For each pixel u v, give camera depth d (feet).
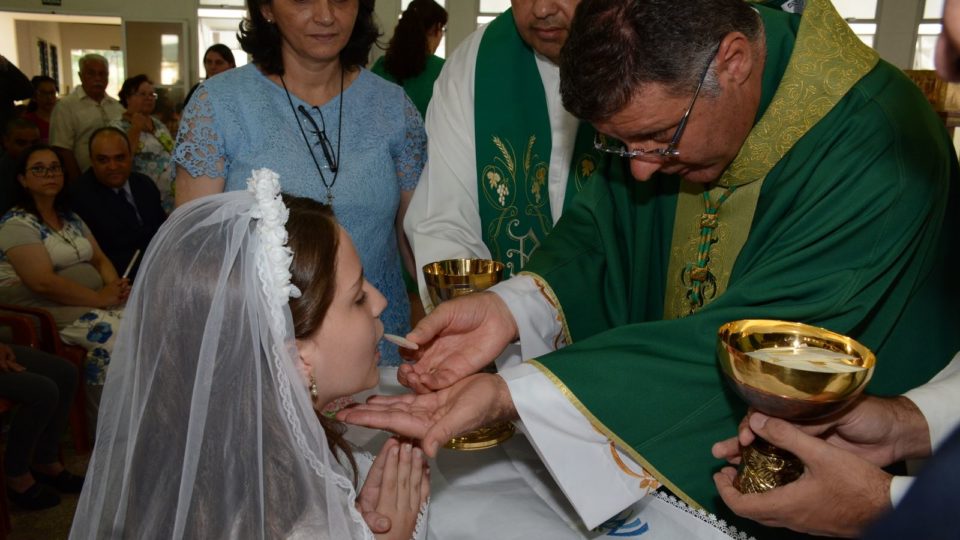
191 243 3.57
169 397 3.51
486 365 5.05
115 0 33.73
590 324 5.66
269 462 3.49
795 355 3.56
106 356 11.39
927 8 32.96
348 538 3.47
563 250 5.86
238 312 3.48
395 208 7.20
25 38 46.55
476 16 34.76
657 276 5.83
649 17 4.04
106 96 20.83
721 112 4.36
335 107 6.84
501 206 7.70
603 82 4.12
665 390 4.29
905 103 4.63
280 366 3.47
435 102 7.96
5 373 9.75
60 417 10.33
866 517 3.30
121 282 12.04
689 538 4.13
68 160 15.38
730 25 4.22
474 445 4.53
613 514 4.26
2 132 16.37
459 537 4.17
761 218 4.93
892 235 4.33
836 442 3.89
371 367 4.32
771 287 4.40
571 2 6.24
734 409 4.29
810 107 4.63
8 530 9.41
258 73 6.69
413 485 4.02
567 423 4.29
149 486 3.50
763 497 3.51
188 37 33.94
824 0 4.83
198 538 3.40
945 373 4.41
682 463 4.32
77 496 10.44
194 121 6.38
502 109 7.54
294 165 6.56
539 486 4.63
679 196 5.62
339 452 4.54
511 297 5.26
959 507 1.41
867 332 4.62
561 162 7.50
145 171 18.17
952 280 4.77
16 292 11.55
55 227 11.89
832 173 4.51
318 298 3.87
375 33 7.06
